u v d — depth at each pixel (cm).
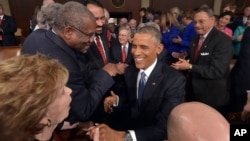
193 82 186
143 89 114
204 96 185
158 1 572
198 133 40
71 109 84
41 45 84
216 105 185
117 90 133
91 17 83
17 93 39
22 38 538
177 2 573
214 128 41
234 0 558
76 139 93
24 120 39
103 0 557
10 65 43
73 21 80
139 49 106
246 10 346
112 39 249
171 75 108
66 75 48
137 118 114
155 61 114
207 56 175
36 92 40
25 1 548
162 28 337
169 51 278
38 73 43
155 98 108
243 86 207
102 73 100
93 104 91
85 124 103
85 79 112
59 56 82
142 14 473
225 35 170
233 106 201
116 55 229
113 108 129
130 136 90
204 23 171
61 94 48
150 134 92
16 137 39
